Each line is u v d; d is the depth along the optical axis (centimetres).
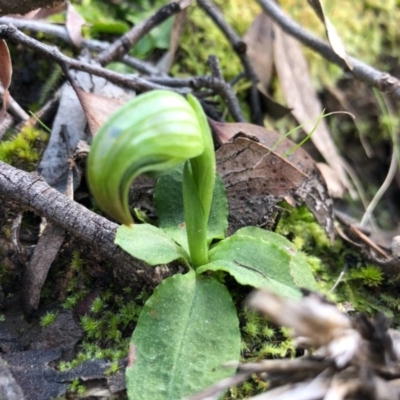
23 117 10
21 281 8
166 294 7
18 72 12
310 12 15
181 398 6
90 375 7
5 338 8
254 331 8
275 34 13
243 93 13
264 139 10
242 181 9
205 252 8
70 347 7
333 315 6
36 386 7
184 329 7
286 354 8
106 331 8
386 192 14
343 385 6
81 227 8
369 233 11
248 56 13
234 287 8
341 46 10
